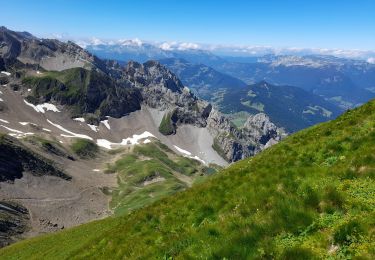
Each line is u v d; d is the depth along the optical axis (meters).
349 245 13.00
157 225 24.27
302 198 17.22
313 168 21.38
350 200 15.98
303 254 13.13
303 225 15.23
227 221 18.39
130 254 21.83
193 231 19.69
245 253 14.52
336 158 22.09
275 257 13.76
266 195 19.56
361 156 20.28
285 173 21.98
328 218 15.13
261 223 16.11
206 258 15.55
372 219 13.77
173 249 18.47
